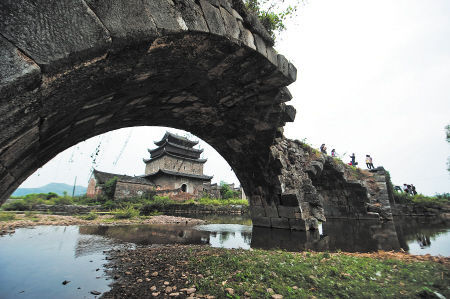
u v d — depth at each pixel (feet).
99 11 5.98
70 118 9.24
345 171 45.62
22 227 31.58
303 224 26.66
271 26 16.37
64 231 28.53
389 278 9.33
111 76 8.23
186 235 26.04
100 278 11.07
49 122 7.47
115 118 14.48
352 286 8.58
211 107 17.67
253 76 13.91
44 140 8.79
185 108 17.53
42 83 5.35
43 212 52.85
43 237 23.48
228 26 10.27
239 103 17.33
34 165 10.57
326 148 45.93
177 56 9.82
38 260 14.56
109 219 45.06
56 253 16.52
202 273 10.90
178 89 13.94
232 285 9.15
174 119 19.65
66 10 5.40
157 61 9.25
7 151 6.36
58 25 5.25
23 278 11.14
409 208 62.90
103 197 77.66
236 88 15.15
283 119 20.30
